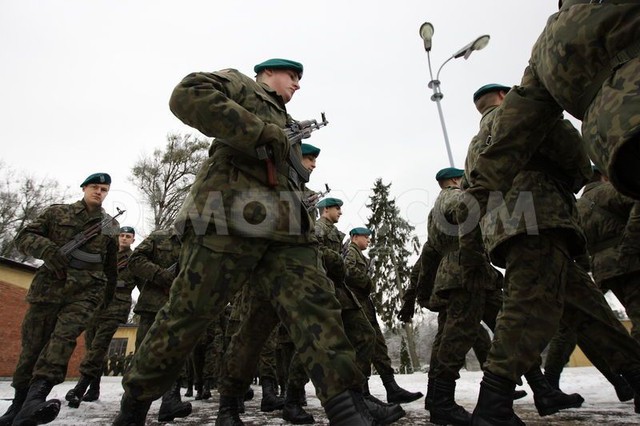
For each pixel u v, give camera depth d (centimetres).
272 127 184
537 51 172
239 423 277
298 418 343
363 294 475
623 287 313
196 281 176
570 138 231
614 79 130
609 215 321
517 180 228
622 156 124
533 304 203
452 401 305
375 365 470
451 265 330
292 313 176
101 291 392
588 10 143
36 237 363
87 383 486
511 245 218
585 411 332
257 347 281
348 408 154
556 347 438
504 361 197
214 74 192
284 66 246
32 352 359
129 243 602
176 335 174
